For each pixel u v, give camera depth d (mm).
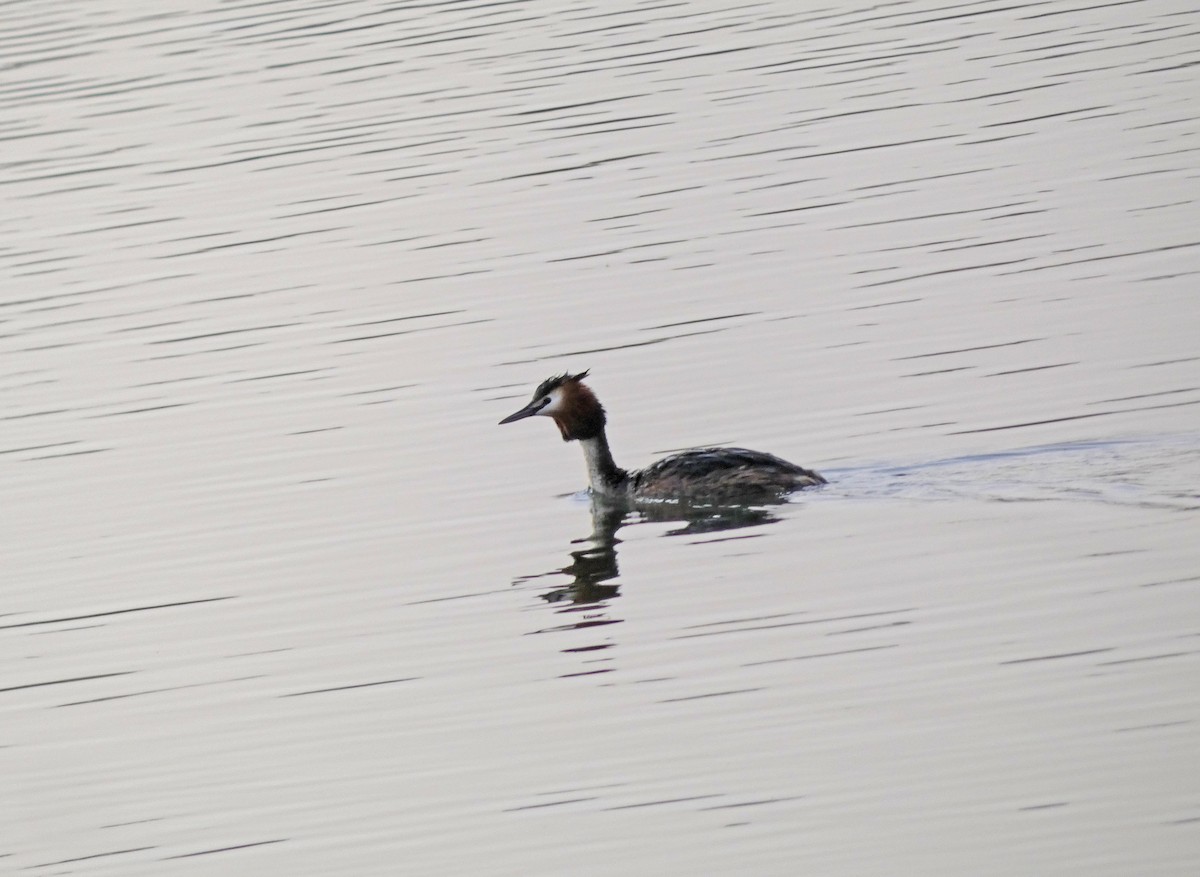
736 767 11891
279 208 27047
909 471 16422
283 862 11555
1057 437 16641
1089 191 23453
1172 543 14125
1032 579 13875
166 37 37438
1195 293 19750
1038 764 11367
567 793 11891
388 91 32000
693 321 21156
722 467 16547
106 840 12133
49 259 26078
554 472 17906
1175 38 29672
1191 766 11102
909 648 13117
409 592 15414
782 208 24547
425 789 12203
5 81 35344
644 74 31391
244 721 13562
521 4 37531
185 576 16250
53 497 18375
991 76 29016
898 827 10945
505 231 25062
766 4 35688
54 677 14617
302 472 18375
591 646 13922
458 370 20641
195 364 21828
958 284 21156
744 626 13883
